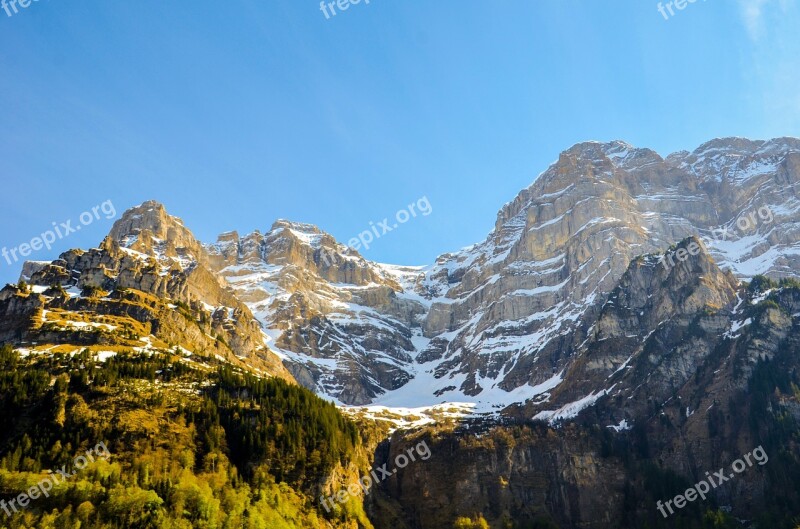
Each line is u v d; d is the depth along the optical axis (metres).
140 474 174.25
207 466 186.25
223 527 165.00
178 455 185.25
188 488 170.50
